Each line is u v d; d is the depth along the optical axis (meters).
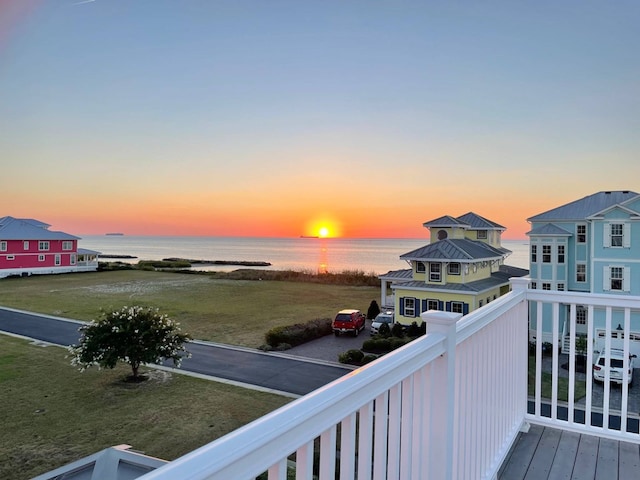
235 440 0.71
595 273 15.18
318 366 12.63
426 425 1.59
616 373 11.18
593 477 2.42
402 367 1.32
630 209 14.66
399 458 1.34
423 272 17.16
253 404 9.53
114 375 11.25
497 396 2.52
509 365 2.77
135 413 8.86
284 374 11.80
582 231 16.69
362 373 1.13
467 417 1.98
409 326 16.62
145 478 0.55
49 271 35.09
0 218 37.16
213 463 0.64
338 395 0.99
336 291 28.33
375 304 20.30
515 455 2.67
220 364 12.59
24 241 33.94
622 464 2.55
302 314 20.14
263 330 16.95
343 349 14.75
